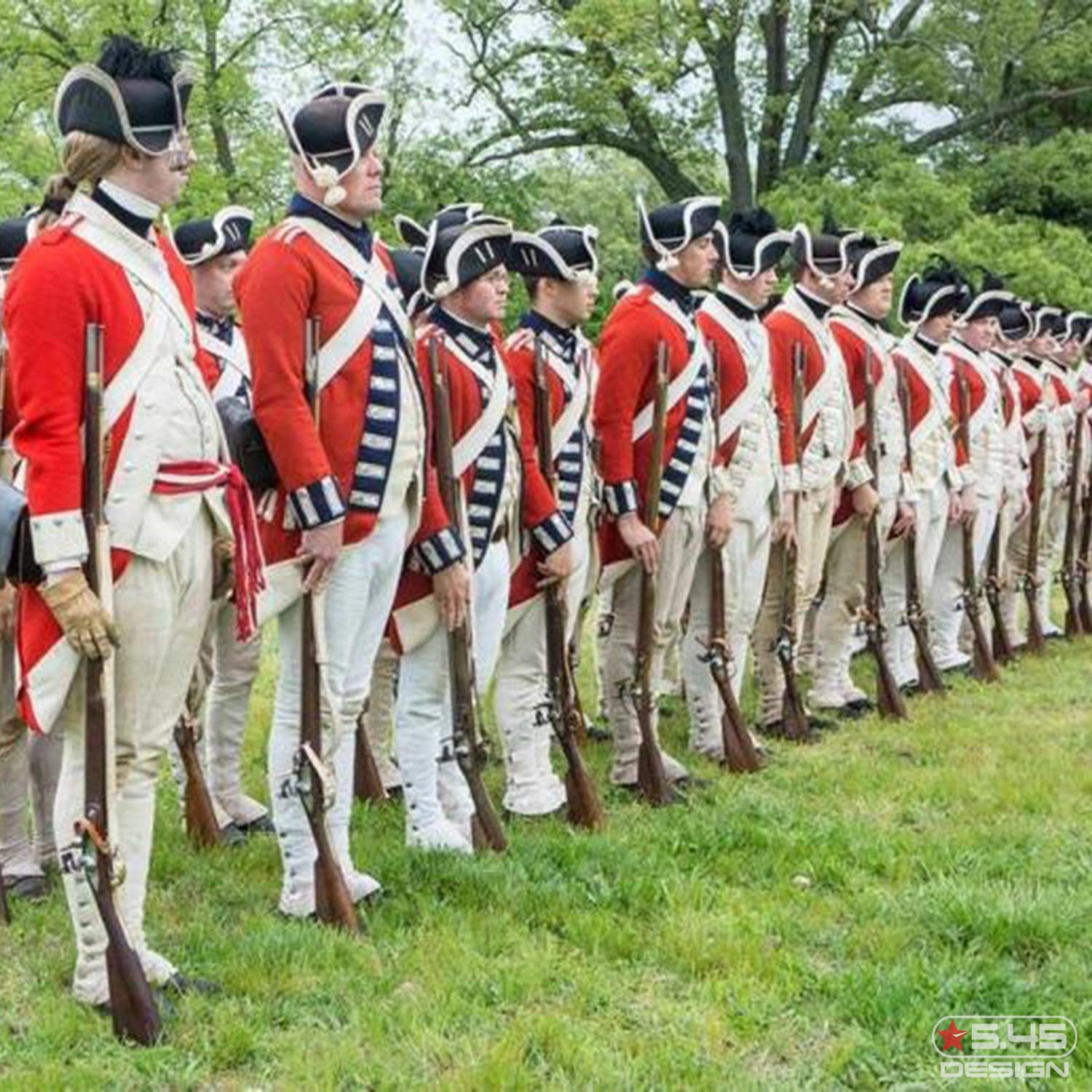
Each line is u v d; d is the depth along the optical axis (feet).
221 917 15.02
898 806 19.15
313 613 13.97
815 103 68.18
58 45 53.06
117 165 12.05
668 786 19.01
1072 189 64.90
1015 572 30.19
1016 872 16.39
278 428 13.60
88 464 11.76
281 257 13.74
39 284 11.68
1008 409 28.32
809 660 26.43
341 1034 12.59
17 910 15.12
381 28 59.77
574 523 18.44
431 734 16.56
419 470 14.71
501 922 14.78
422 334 16.21
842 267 22.52
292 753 14.48
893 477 24.29
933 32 67.21
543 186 70.79
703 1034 12.73
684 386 19.07
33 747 15.84
